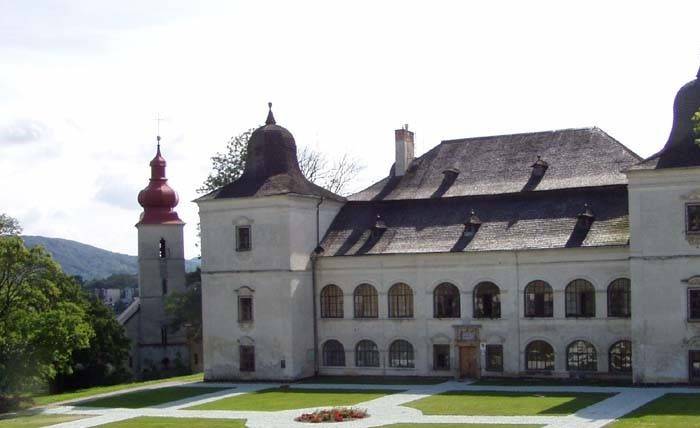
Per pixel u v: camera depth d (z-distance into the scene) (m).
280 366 75.88
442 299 74.25
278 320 76.12
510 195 75.50
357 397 63.53
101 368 103.12
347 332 77.50
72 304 73.12
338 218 81.69
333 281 78.12
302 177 81.00
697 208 62.66
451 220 76.19
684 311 62.97
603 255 68.44
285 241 76.00
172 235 127.50
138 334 125.75
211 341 79.25
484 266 72.56
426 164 82.81
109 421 57.81
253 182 79.06
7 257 70.12
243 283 77.75
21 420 60.56
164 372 120.62
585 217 70.12
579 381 68.12
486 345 72.31
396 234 77.25
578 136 78.00
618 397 57.97
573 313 69.75
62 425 56.91
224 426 52.41
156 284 126.56
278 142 80.12
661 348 63.50
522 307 71.25
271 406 60.75
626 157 74.25
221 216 78.88
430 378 73.75
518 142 80.25
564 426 47.00
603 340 68.50
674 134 65.38
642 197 64.12
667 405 53.09
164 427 53.41
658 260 63.59
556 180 74.81
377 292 76.50
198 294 118.25
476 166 79.94
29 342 69.12
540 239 70.81
